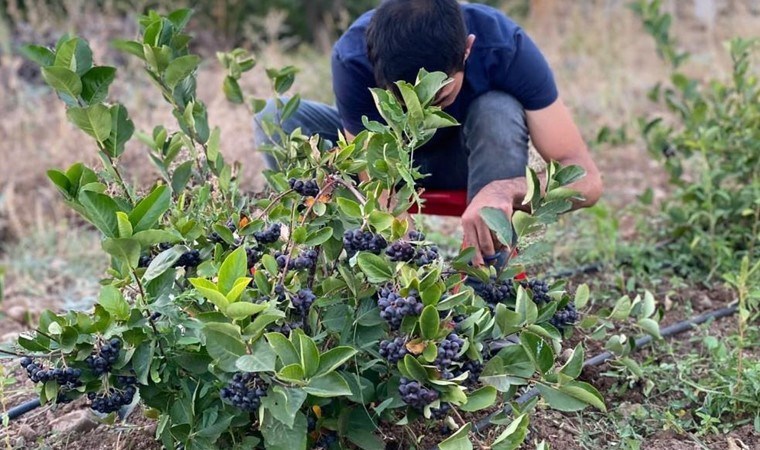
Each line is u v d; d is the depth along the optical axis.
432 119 2.20
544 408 2.69
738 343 2.87
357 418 2.21
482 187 2.85
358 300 2.20
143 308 2.10
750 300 3.06
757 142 3.77
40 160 5.46
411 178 2.18
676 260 3.68
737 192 3.76
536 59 2.96
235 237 2.27
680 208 3.79
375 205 2.17
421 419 2.38
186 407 2.16
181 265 2.25
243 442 2.18
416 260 2.13
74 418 2.73
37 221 4.76
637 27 8.01
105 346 2.09
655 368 2.84
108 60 6.90
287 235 2.33
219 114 5.63
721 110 3.99
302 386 1.94
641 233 4.02
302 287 2.22
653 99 4.14
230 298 1.91
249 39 8.10
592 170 3.01
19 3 8.27
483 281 2.38
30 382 3.04
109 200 1.98
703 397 2.78
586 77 6.82
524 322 2.21
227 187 2.57
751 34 7.01
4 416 2.52
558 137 3.01
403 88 2.13
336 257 2.29
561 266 3.72
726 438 2.58
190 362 2.12
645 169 5.36
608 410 2.71
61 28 7.45
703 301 3.41
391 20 2.59
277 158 2.78
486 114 2.86
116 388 2.19
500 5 9.40
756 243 3.73
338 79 3.00
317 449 2.21
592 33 7.71
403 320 2.06
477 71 2.92
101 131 2.26
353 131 3.07
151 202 2.00
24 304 3.84
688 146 3.87
